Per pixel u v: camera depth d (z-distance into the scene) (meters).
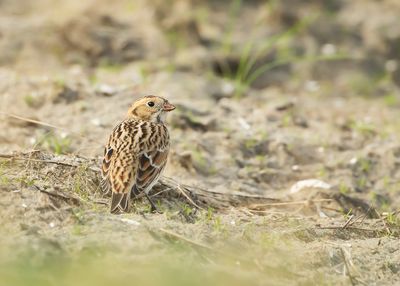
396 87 20.36
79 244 9.66
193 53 19.77
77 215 10.35
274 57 20.39
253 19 21.59
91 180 11.58
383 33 21.75
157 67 18.91
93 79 17.39
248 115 16.45
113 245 9.72
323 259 10.59
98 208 10.77
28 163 11.66
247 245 10.48
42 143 14.18
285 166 14.80
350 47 21.33
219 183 13.83
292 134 15.86
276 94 18.81
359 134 16.22
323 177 14.55
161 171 11.49
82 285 8.67
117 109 15.89
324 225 11.83
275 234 10.96
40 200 10.54
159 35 20.17
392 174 14.83
